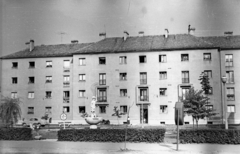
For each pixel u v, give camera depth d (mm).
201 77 45062
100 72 49250
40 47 53594
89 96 49125
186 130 18969
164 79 46875
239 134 18328
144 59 48375
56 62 52031
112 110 47781
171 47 47062
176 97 46062
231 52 46219
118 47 49312
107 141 19969
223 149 16156
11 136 21906
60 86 51469
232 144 18172
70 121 49812
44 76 52219
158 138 19438
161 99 46438
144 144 18578
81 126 42531
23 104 52062
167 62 47125
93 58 49750
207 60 46156
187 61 46594
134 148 16781
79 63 50250
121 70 48469
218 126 41125
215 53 45906
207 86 43406
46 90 51875
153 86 47031
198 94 37188
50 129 35625
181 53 46875
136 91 47438
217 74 45781
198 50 46500
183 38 48094
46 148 17188
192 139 18812
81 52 50000
